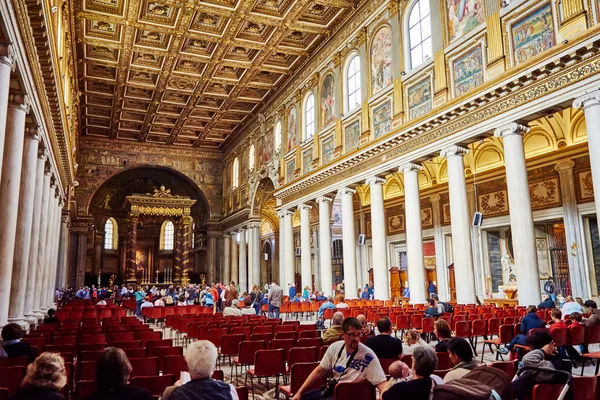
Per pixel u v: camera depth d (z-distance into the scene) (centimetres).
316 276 3659
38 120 1471
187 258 4488
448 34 1861
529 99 1473
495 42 1612
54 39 1399
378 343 631
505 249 2336
